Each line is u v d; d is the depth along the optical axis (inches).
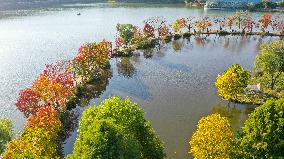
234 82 4133.9
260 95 4537.4
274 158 2247.8
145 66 6092.5
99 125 2117.4
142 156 2423.7
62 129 3986.2
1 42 7770.7
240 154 2415.1
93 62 5664.4
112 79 5511.8
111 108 2472.9
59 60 6338.6
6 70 5851.4
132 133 2393.0
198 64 6122.1
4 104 4603.8
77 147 2218.3
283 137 2252.7
